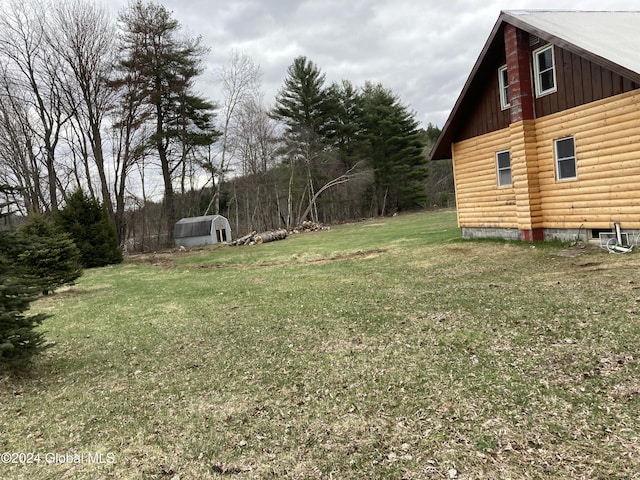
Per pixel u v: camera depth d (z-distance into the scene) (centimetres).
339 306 775
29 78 2659
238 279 1269
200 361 559
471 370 436
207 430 371
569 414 336
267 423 374
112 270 1897
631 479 257
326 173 4138
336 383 442
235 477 301
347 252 1628
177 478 305
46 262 1189
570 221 1081
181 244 3031
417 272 1034
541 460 285
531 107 1155
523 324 555
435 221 2745
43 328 838
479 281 845
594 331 498
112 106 2870
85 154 2908
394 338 563
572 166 1072
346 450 320
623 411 331
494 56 1259
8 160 2588
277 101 4088
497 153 1312
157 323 797
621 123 934
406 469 290
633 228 928
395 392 406
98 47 2759
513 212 1265
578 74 1023
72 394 482
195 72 3209
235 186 3881
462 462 291
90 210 2148
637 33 1108
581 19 1207
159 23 3027
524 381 398
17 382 529
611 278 723
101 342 699
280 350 567
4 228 543
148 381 503
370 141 4366
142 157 3155
